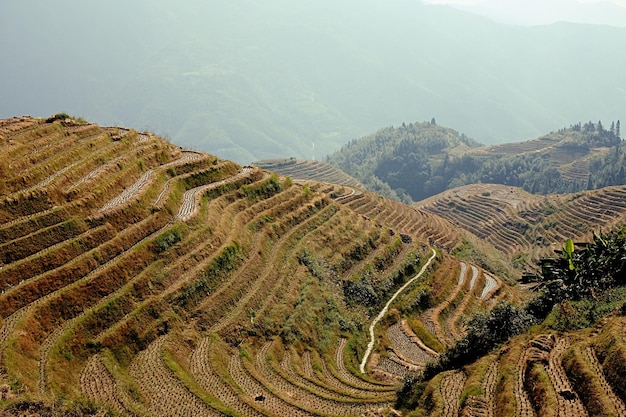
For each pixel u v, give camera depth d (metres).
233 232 53.78
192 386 33.56
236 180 64.62
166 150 63.75
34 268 35.72
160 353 36.38
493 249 131.00
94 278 37.22
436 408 28.08
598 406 22.28
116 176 50.34
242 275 49.31
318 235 66.44
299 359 44.50
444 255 84.44
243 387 36.44
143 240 44.31
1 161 42.31
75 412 26.67
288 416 33.25
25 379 27.91
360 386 41.50
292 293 52.28
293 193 72.06
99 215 42.84
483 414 25.91
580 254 40.41
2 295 32.62
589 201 144.00
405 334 57.53
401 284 69.06
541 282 46.03
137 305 38.59
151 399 31.78
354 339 51.94
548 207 153.75
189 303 42.12
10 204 39.03
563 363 26.91
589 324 31.73
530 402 25.33
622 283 37.56
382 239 77.00
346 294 60.19
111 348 34.47
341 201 106.81
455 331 61.06
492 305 70.81
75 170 47.56
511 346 31.92
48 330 33.00
